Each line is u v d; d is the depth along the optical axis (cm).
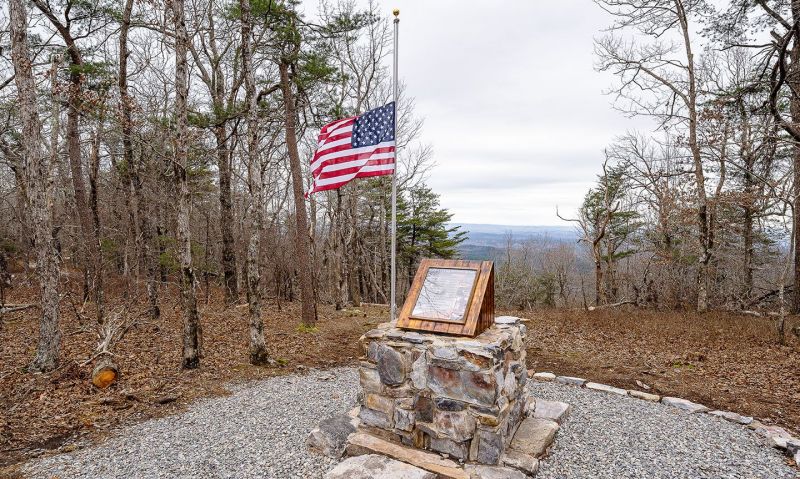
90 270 1238
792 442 485
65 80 1113
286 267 1698
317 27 1196
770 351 892
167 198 1385
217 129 1437
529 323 1238
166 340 962
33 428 536
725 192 1353
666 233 1620
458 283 469
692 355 886
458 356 408
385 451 428
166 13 933
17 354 816
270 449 479
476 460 409
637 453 470
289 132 1142
